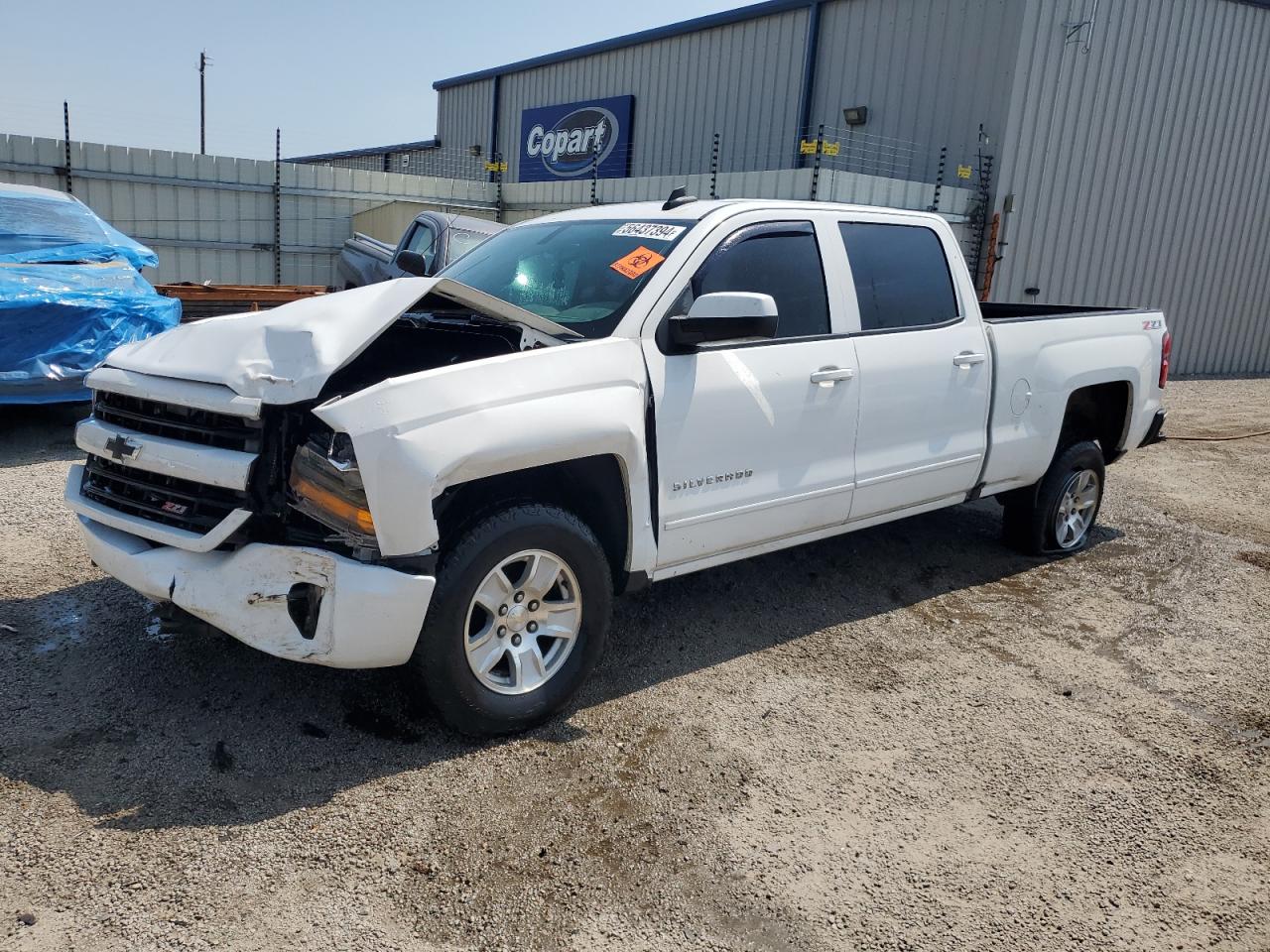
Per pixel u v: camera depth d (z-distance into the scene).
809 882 2.80
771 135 17.12
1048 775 3.45
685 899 2.69
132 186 14.05
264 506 3.17
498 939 2.49
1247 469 8.73
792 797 3.22
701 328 3.63
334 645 3.00
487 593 3.33
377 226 16.36
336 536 3.10
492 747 3.41
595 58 20.91
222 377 3.18
